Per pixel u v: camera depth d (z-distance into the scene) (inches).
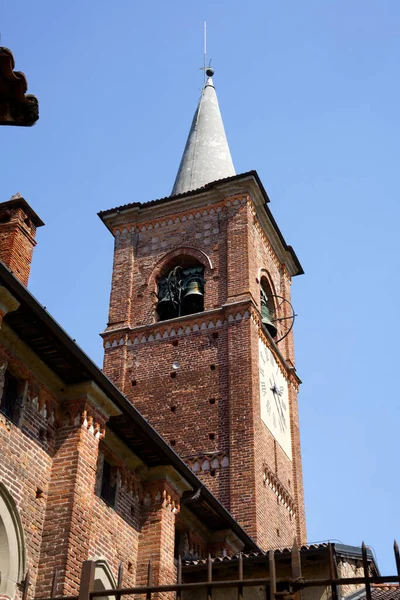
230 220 1547.7
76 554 697.6
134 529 853.2
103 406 789.9
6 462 676.1
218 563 843.4
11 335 708.7
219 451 1284.4
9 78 391.9
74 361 740.7
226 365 1374.3
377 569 856.3
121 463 854.5
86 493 736.3
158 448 852.6
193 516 989.2
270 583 413.7
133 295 1547.7
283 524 1330.0
